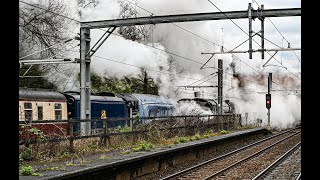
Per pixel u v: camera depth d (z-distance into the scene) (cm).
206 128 2628
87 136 1409
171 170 1538
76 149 1365
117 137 1614
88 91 2023
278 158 1888
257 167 1664
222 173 1479
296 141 3044
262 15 1906
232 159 1934
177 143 1880
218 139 2247
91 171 1014
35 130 1326
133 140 1691
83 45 2020
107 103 2669
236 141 2795
